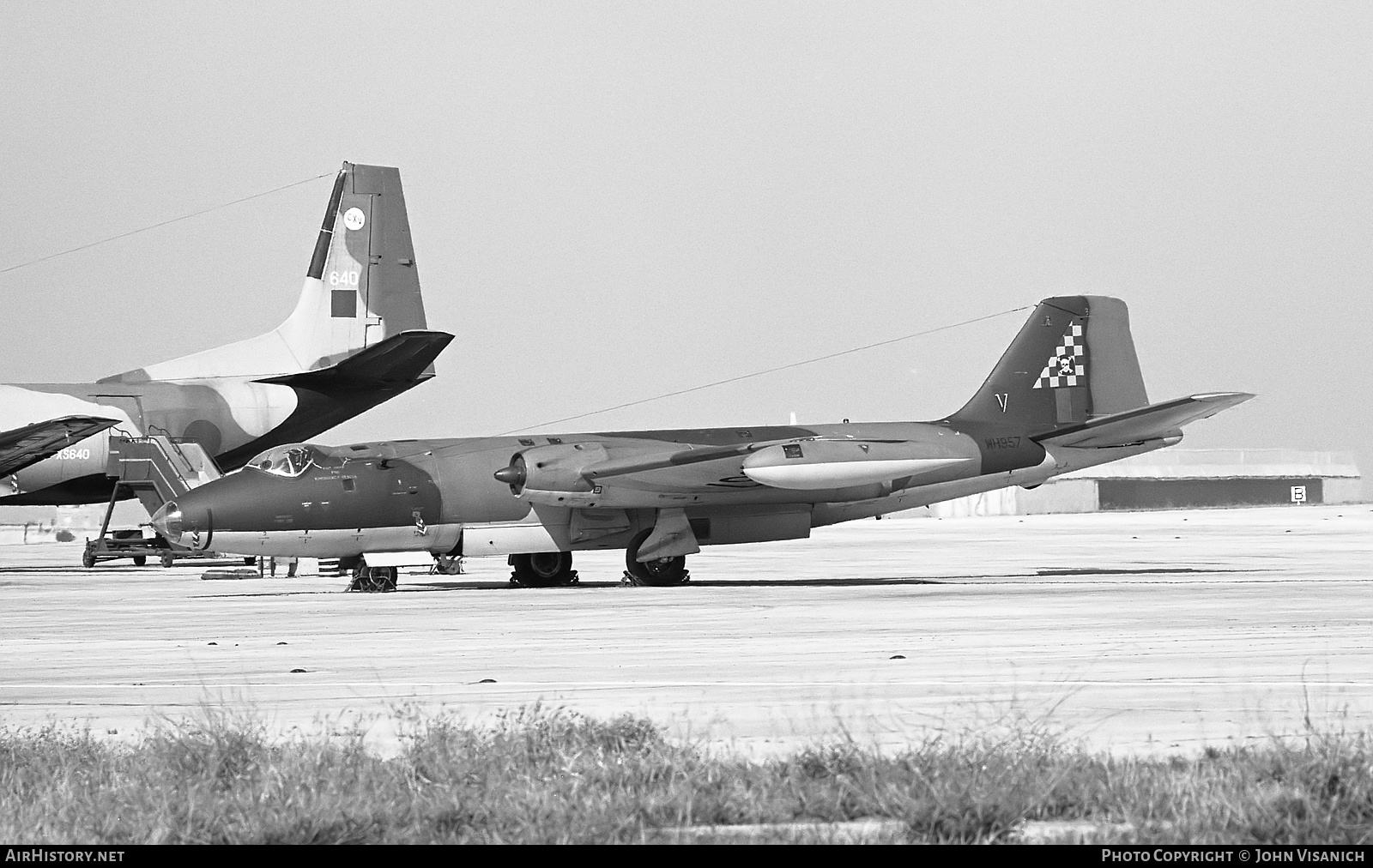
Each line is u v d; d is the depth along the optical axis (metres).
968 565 168.00
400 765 38.38
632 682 56.97
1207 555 185.25
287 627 85.50
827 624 82.38
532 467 119.06
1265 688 53.06
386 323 172.75
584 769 37.19
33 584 142.75
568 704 51.16
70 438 141.25
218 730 41.66
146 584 141.88
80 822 33.94
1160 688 53.31
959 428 132.88
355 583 124.06
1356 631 74.75
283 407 164.38
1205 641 70.25
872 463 124.81
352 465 118.75
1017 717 46.47
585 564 190.38
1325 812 31.77
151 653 71.56
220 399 161.88
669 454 120.88
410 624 86.50
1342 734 40.72
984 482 133.62
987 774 35.06
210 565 194.75
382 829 32.81
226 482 117.25
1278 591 110.06
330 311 170.75
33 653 72.38
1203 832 31.20
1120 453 138.00
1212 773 35.69
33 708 52.53
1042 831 32.16
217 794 35.94
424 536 121.00
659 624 84.31
